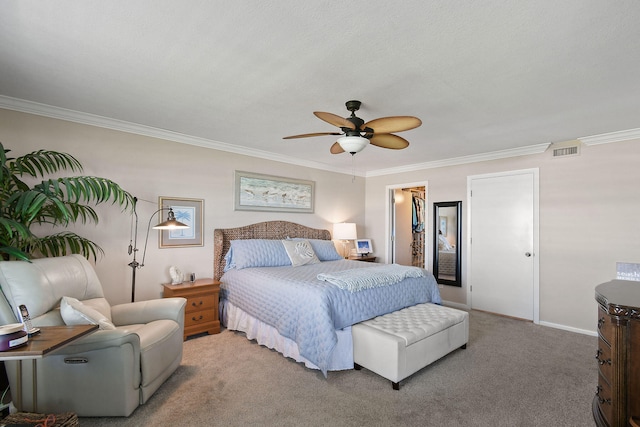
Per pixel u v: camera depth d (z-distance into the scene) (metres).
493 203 4.41
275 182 4.68
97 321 1.95
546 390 2.32
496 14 1.50
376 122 2.20
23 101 2.69
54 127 2.92
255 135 3.67
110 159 3.23
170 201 3.65
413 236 6.86
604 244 3.51
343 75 2.14
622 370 1.42
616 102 2.56
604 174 3.52
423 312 3.00
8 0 1.42
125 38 1.75
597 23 1.55
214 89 2.40
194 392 2.26
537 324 3.92
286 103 2.66
